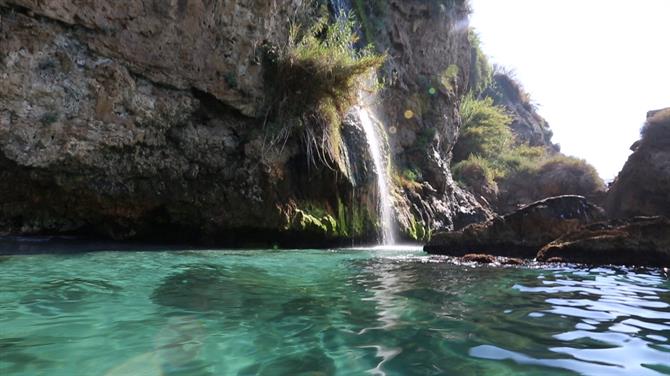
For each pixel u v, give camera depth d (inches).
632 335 103.7
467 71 818.8
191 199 320.5
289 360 84.4
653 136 653.3
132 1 279.0
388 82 587.5
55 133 261.1
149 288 145.3
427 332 104.2
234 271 190.9
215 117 335.6
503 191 1001.5
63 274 164.4
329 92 369.7
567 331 106.6
